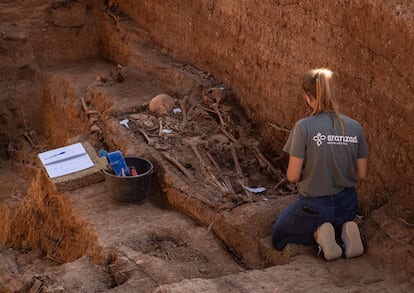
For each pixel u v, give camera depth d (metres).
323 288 5.59
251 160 8.18
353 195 6.05
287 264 6.00
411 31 6.06
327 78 5.77
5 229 9.02
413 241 5.87
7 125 11.62
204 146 8.27
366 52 6.64
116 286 6.60
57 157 8.28
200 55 9.77
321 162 5.82
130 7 11.24
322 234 5.95
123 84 10.12
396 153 6.32
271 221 6.82
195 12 9.66
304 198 6.01
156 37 10.69
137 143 8.44
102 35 11.67
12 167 11.30
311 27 7.48
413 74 6.07
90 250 7.10
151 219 7.45
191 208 7.46
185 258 6.80
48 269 7.67
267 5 8.18
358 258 6.02
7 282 7.57
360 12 6.67
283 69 8.07
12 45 11.46
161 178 7.94
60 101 10.91
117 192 7.66
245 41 8.70
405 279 5.68
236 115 8.89
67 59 11.78
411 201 6.17
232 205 7.24
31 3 11.56
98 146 9.00
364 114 6.72
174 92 9.62
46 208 8.30
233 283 5.68
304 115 7.86
